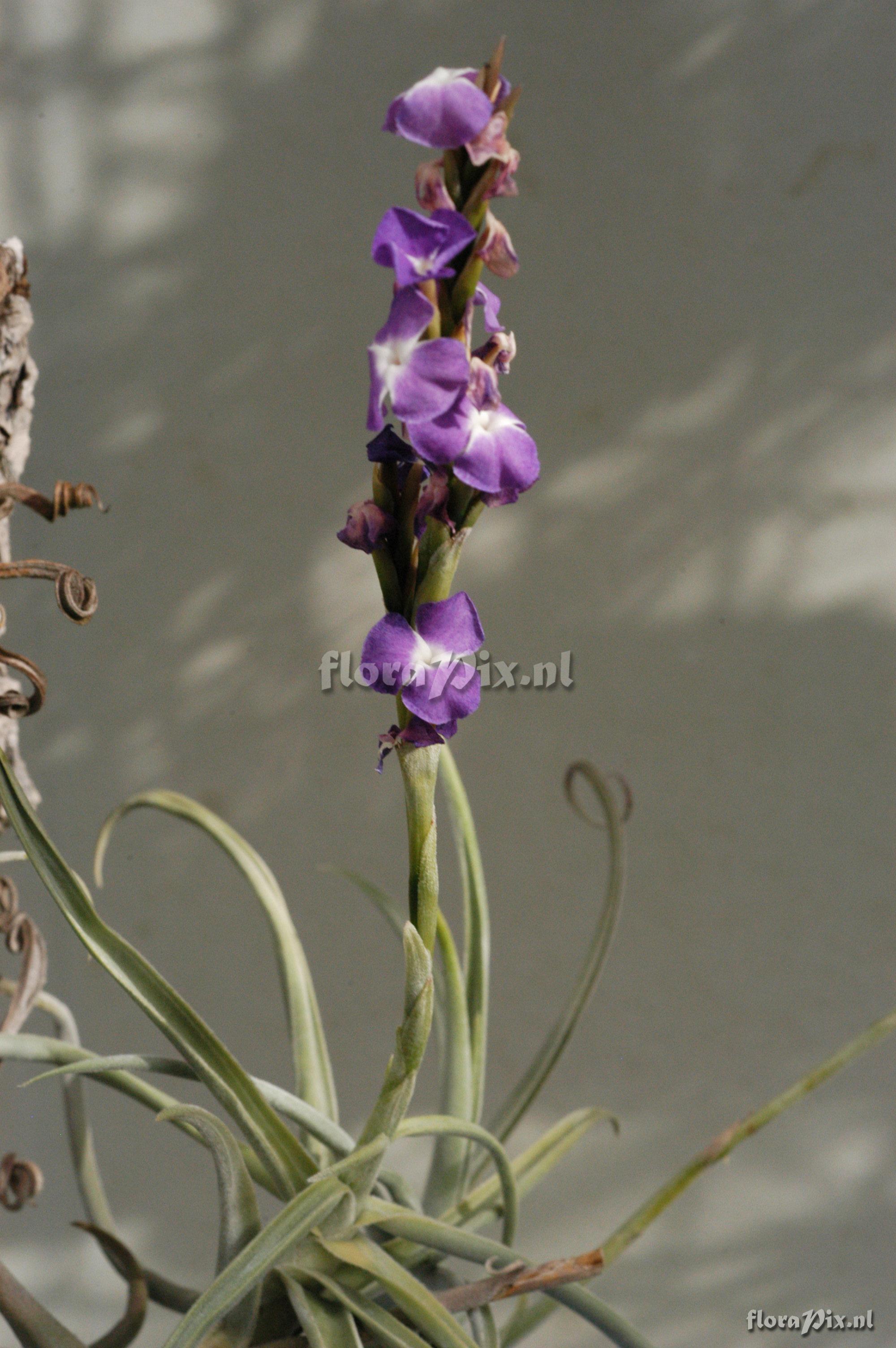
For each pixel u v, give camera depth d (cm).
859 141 100
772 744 109
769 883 110
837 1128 113
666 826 111
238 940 113
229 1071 69
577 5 100
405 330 62
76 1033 77
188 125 103
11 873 108
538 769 111
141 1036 112
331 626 110
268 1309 71
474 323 104
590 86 101
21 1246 116
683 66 100
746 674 109
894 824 108
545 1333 116
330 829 112
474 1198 76
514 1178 75
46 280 104
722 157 101
